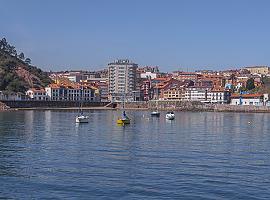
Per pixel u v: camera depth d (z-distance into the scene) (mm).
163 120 168250
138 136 91875
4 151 63719
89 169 48562
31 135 92125
